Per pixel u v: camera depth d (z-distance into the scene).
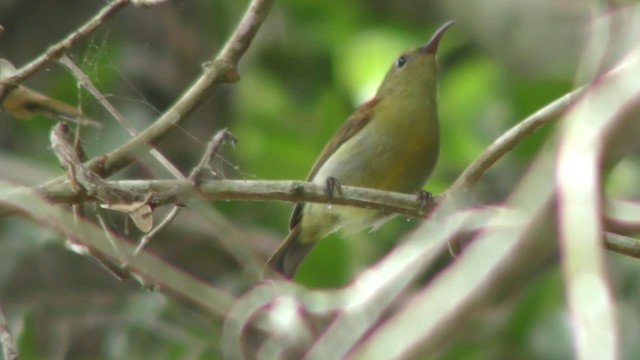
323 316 5.65
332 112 14.57
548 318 10.60
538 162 2.22
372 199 7.95
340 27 15.66
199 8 14.58
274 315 6.15
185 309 10.82
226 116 14.31
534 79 13.36
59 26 13.53
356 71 15.27
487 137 14.27
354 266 11.95
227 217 12.94
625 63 2.24
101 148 12.47
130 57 13.66
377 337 2.11
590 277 2.02
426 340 2.03
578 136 2.14
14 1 13.50
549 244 2.06
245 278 10.69
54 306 11.62
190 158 13.41
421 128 10.87
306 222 10.32
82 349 11.48
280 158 14.38
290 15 15.61
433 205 7.93
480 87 14.73
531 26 14.38
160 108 13.68
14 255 11.83
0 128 12.99
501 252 2.08
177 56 13.98
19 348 11.18
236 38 7.65
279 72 15.44
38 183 11.95
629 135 2.11
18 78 7.43
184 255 12.29
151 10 14.05
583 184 2.09
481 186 12.55
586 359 1.93
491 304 2.12
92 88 7.70
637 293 11.20
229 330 6.68
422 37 15.51
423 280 8.11
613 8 3.04
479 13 15.04
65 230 6.38
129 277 7.79
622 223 3.12
